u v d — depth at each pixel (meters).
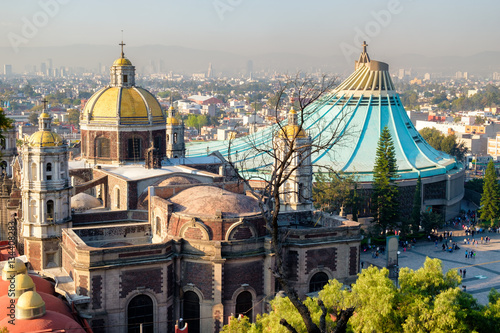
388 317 70.31
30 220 97.88
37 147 95.94
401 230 160.12
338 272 96.12
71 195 102.50
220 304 86.25
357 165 186.12
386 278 73.19
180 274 88.19
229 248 86.88
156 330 86.06
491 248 149.50
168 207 90.56
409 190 180.75
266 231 90.56
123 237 97.44
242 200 91.12
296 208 112.31
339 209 160.75
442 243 154.00
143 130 124.38
